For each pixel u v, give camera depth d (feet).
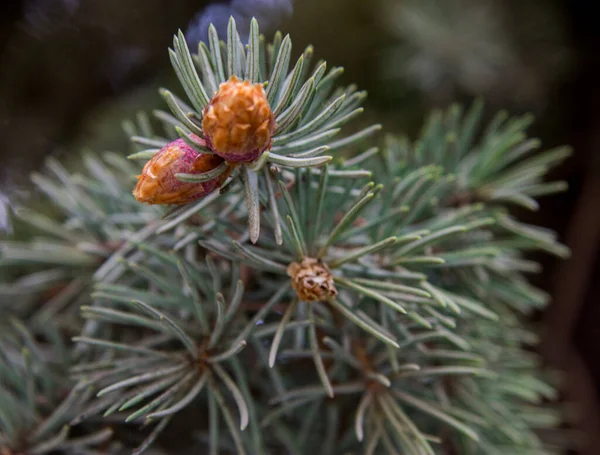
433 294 0.89
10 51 1.71
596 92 1.83
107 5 1.70
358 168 0.94
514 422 1.06
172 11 1.75
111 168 1.49
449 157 1.06
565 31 1.79
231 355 0.88
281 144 0.84
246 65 0.85
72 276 1.07
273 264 0.88
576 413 1.79
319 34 1.76
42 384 0.99
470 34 1.77
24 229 1.18
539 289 1.95
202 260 0.98
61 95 1.79
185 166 0.84
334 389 0.93
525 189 1.07
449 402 1.01
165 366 0.92
